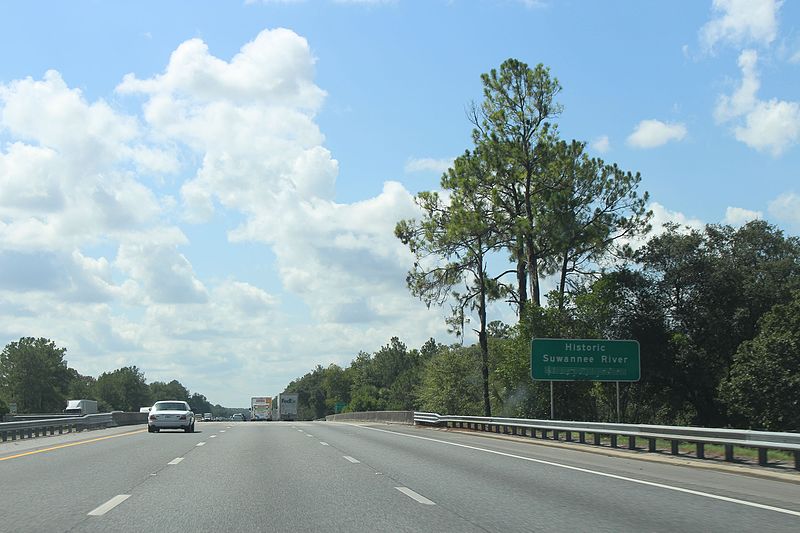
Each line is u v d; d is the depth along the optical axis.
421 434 35.09
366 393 157.50
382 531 9.34
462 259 47.00
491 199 45.56
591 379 33.75
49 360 146.50
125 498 12.19
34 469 16.97
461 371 79.75
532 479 15.18
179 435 33.62
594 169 45.16
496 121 45.41
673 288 50.06
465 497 12.44
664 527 9.65
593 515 10.59
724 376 47.09
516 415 42.78
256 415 102.50
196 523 9.89
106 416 46.62
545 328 42.62
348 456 21.00
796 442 15.65
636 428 22.17
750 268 49.97
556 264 47.59
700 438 19.00
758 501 12.03
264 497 12.38
